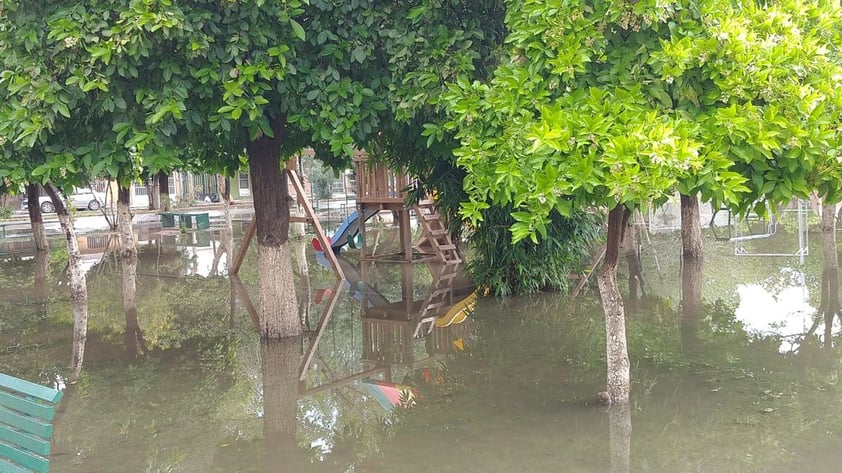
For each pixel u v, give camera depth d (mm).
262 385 8023
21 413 3852
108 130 7023
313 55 7680
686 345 8578
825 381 7023
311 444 6227
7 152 6633
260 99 7102
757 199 5336
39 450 3676
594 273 14117
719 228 19766
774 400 6547
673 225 19906
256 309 12180
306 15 7641
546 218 5141
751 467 5180
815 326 9211
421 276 15039
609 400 6680
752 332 9070
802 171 5082
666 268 14164
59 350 9688
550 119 4922
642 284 12695
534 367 8102
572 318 10492
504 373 7938
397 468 5508
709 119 5074
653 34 5254
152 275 15984
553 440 5887
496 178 5523
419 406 6996
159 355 9367
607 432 5992
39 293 13852
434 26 7430
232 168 10109
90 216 32406
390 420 6645
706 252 15680
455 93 5984
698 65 5082
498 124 5613
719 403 6523
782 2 5871
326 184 34781
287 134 9547
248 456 6000
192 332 10609
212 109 7266
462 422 6445
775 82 4926
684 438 5777
